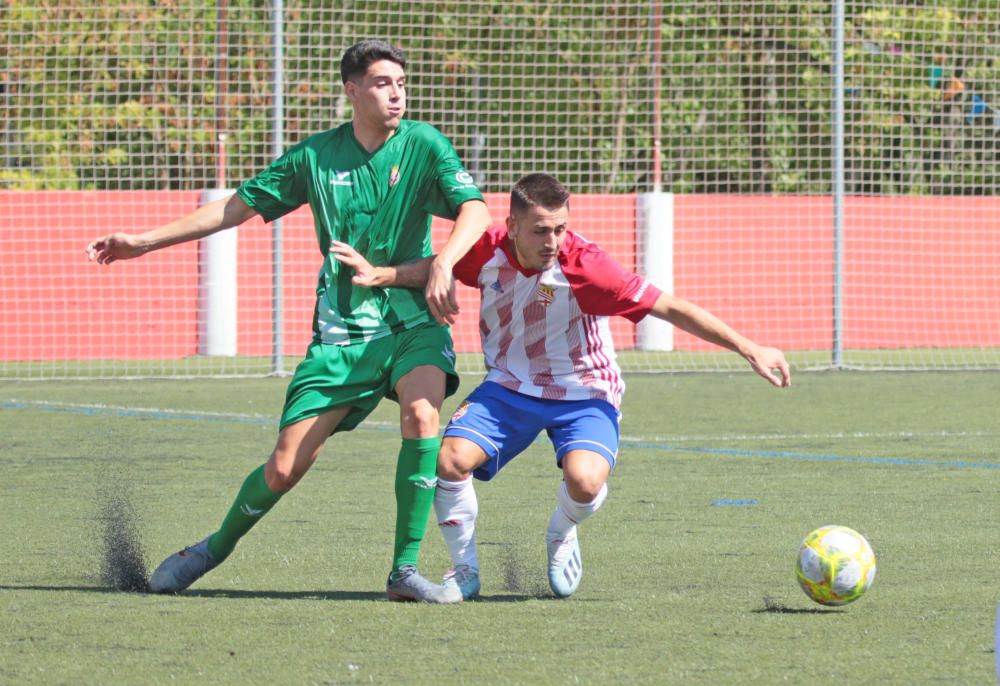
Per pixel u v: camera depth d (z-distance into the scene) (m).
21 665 10.99
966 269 54.84
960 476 22.53
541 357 14.19
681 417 31.59
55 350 48.03
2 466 23.55
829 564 12.85
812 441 27.30
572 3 57.38
